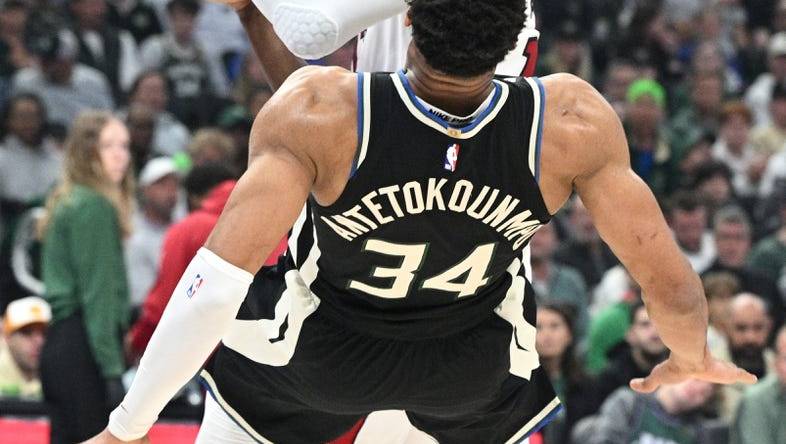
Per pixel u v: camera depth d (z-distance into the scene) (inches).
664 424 351.6
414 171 147.9
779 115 628.7
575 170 152.3
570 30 693.3
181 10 621.0
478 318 162.1
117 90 607.2
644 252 155.2
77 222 337.1
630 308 403.2
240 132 529.3
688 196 502.9
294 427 169.5
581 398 371.6
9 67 580.1
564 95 152.6
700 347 164.1
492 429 171.9
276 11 161.0
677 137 602.2
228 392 168.1
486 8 143.3
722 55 740.7
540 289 450.0
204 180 331.3
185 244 318.3
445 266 154.9
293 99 148.5
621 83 657.6
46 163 516.7
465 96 147.4
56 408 335.3
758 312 400.2
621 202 153.5
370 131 147.2
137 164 494.3
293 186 147.9
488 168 149.2
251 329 166.1
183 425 322.7
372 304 158.1
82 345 335.9
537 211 153.6
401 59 173.2
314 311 161.0
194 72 614.5
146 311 327.0
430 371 162.2
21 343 368.5
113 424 154.6
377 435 175.6
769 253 520.7
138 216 430.9
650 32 716.0
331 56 193.8
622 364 373.4
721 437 355.9
